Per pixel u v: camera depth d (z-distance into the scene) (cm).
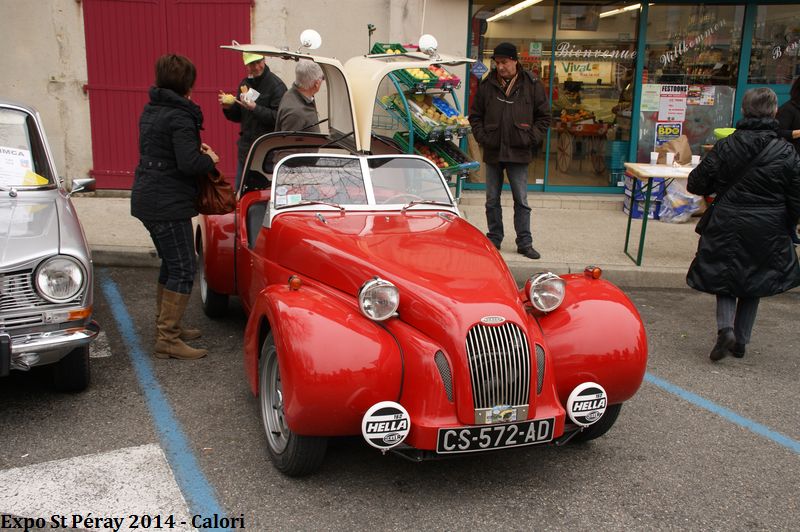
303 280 418
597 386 362
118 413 437
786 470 397
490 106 732
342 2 952
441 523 339
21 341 397
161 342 518
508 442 344
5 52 944
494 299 354
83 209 916
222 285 570
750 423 453
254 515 341
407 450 360
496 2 967
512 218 928
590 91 1010
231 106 758
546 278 378
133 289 682
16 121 536
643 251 803
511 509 353
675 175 711
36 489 354
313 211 475
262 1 947
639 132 1024
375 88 530
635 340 375
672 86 1015
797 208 517
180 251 504
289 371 335
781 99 1023
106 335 566
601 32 992
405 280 366
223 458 390
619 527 341
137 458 386
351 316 354
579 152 1027
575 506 357
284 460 365
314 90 671
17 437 404
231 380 489
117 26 949
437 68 795
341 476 377
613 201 1004
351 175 493
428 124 733
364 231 434
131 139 981
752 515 353
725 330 539
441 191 506
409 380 342
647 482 381
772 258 526
